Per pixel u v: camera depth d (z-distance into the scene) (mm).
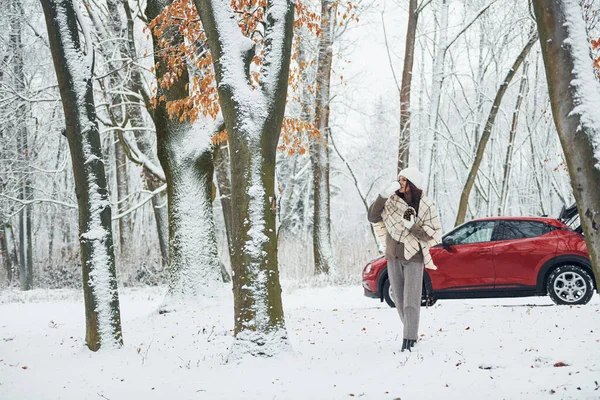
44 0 8109
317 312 11602
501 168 34188
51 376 6762
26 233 28828
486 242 11461
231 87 7426
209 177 13961
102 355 7844
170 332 10297
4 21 23094
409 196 6965
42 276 28828
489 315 9016
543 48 4633
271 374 6129
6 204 27266
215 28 7648
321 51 22672
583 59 4484
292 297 16812
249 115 7324
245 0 11172
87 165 8164
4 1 23047
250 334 7008
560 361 5762
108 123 17922
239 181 7266
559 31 4535
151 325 11281
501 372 5586
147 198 22328
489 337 7469
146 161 18031
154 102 13641
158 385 6004
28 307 18078
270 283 7117
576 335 7062
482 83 28922
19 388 6211
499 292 11289
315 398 5191
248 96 7391
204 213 13695
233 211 7324
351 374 5965
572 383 4914
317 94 22906
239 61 7551
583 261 10844
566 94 4484
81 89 8156
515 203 36094
